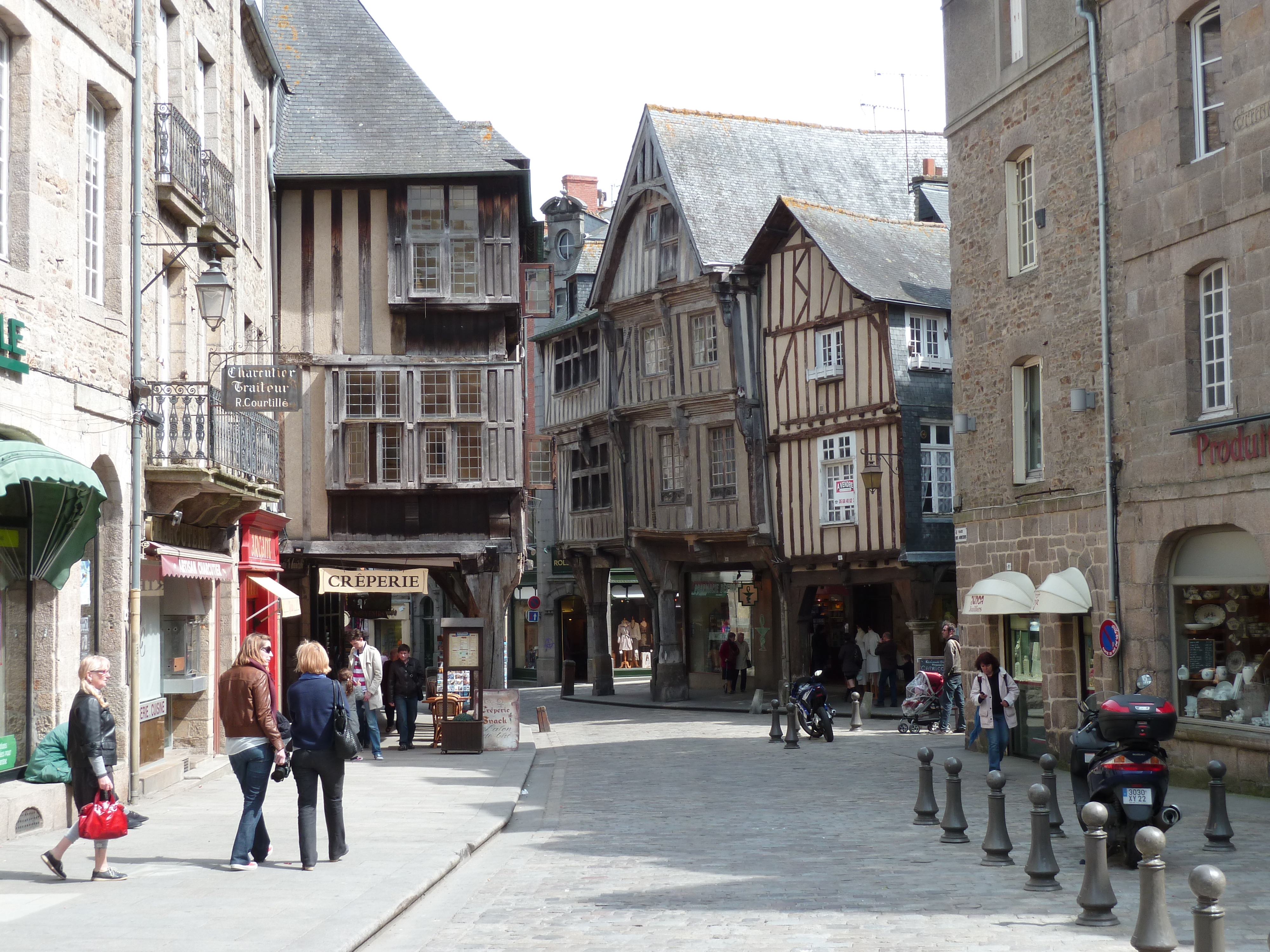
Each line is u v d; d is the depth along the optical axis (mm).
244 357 20438
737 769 17875
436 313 25641
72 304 12578
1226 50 14211
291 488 25391
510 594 25844
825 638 34562
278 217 25328
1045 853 8953
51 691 12180
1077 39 16953
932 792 12250
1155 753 9500
